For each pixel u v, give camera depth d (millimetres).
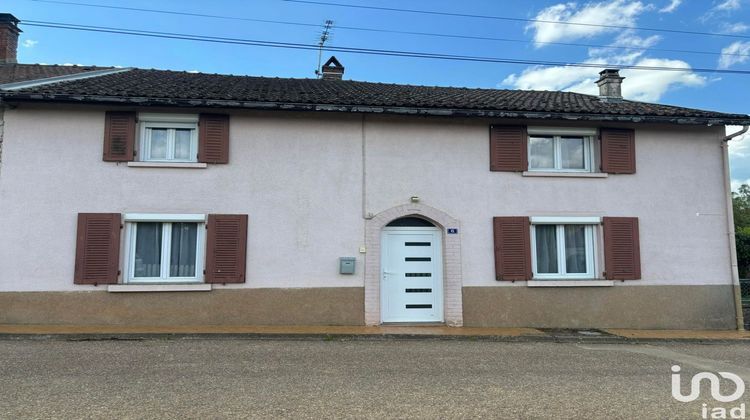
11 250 8977
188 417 4691
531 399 5434
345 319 9742
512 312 10148
